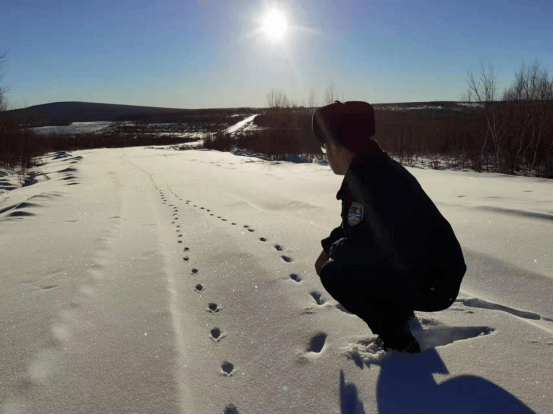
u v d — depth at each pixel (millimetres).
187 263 3508
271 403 1641
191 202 6996
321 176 10406
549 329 2129
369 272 1811
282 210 5836
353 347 1979
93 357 1959
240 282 2980
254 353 2016
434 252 1762
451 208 5324
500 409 1529
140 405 1620
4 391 1702
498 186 7770
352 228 1807
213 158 18047
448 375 1735
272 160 17281
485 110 15102
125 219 5570
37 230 4730
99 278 3078
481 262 3238
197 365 1917
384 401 1610
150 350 2021
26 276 3090
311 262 3350
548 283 2760
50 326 2252
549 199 5945
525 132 13562
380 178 1771
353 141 1862
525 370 1745
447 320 2242
